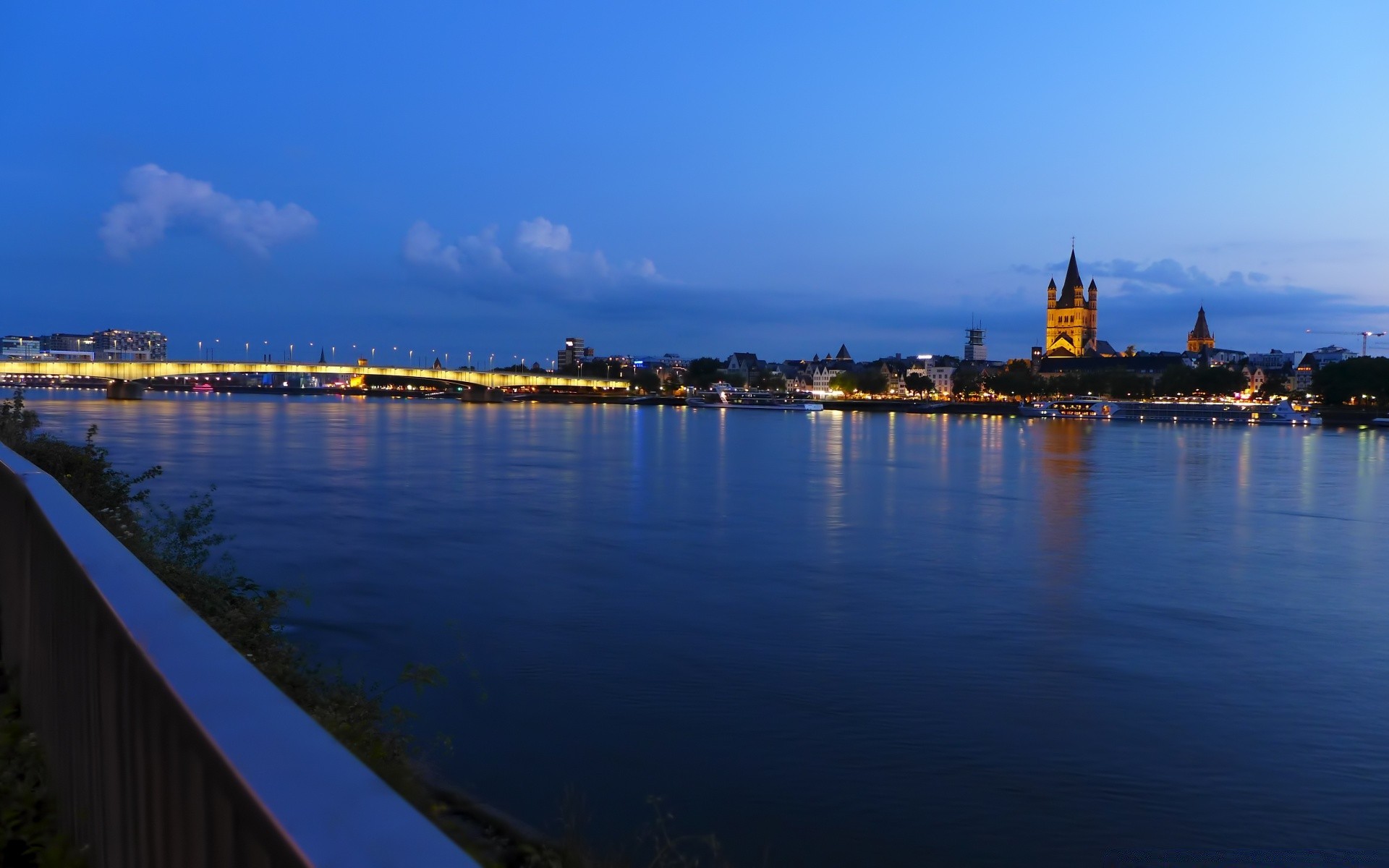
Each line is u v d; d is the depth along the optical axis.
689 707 21.78
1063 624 31.28
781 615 31.34
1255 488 76.00
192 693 2.74
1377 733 21.62
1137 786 18.48
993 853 15.90
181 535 19.39
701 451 108.56
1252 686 24.92
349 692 11.93
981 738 20.66
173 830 2.82
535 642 26.92
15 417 26.11
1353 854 16.23
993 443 133.25
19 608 7.42
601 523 51.31
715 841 15.04
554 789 17.05
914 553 44.00
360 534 45.38
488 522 50.66
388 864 1.79
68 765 5.20
